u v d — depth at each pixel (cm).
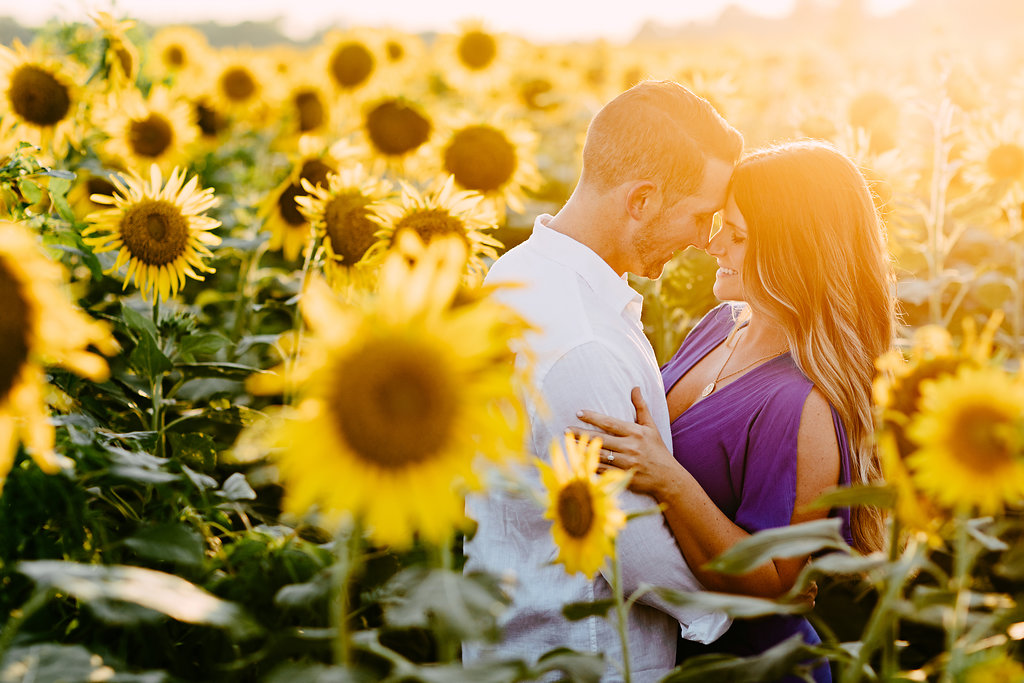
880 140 477
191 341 242
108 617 107
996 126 391
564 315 196
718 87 529
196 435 207
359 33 637
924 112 421
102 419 220
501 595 112
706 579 194
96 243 242
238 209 453
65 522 158
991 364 112
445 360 100
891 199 322
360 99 638
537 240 212
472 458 101
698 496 191
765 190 215
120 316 267
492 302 107
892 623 118
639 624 196
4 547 148
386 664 166
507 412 121
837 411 209
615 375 193
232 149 728
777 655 121
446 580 104
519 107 873
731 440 213
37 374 114
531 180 383
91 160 368
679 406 254
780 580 198
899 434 112
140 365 226
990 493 102
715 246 235
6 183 228
